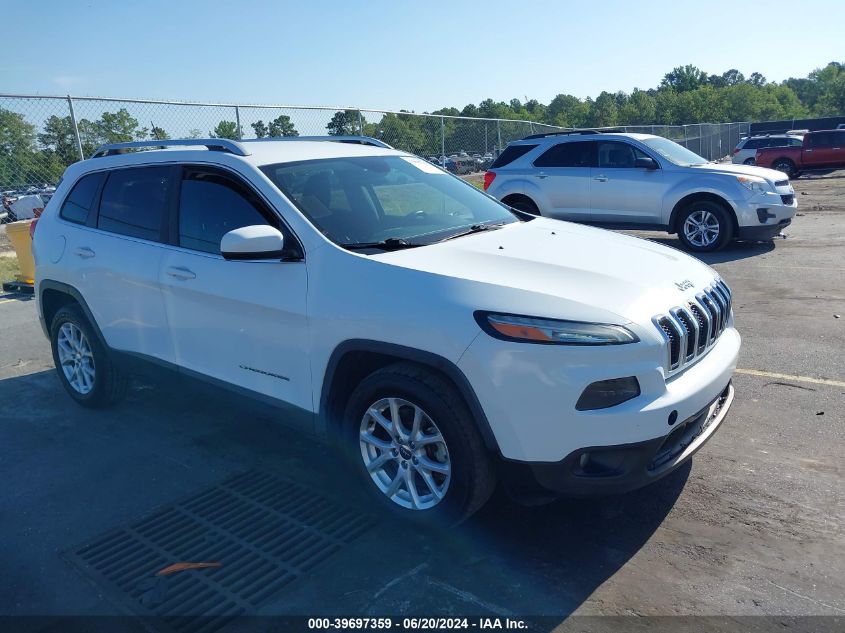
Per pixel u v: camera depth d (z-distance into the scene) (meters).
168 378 4.43
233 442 4.61
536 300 3.01
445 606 2.88
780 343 5.94
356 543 3.36
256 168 3.92
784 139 28.36
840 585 2.90
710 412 3.46
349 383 3.59
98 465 4.33
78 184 5.09
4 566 3.30
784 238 11.30
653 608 2.81
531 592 2.95
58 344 5.32
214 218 4.06
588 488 2.97
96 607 2.97
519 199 11.98
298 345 3.60
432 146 16.36
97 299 4.77
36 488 4.07
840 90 91.00
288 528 3.52
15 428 4.96
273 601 2.96
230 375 4.01
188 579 3.14
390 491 3.45
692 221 10.40
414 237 3.77
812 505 3.49
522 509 3.60
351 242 3.63
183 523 3.61
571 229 4.33
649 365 2.96
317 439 3.72
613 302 3.07
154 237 4.39
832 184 22.23
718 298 3.69
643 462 2.97
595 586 2.97
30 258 9.60
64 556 3.36
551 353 2.88
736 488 3.69
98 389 5.07
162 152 4.50
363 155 4.50
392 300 3.22
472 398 3.03
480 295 3.07
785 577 2.96
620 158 11.02
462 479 3.13
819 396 4.80
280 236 3.51
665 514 3.49
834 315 6.63
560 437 2.91
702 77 130.38
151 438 4.71
